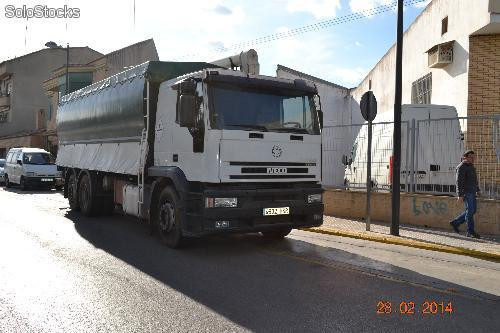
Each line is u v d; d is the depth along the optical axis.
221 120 7.04
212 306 4.92
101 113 10.71
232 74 7.24
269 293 5.43
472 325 4.49
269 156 7.35
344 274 6.36
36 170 21.52
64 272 6.19
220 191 6.93
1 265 6.48
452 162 10.69
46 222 10.65
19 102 46.81
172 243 7.86
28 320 4.43
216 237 9.05
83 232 9.37
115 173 10.69
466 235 9.08
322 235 9.56
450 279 6.18
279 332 4.22
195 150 7.24
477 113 13.92
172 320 4.48
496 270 6.71
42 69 47.81
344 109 21.59
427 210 10.23
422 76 17.42
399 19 9.32
